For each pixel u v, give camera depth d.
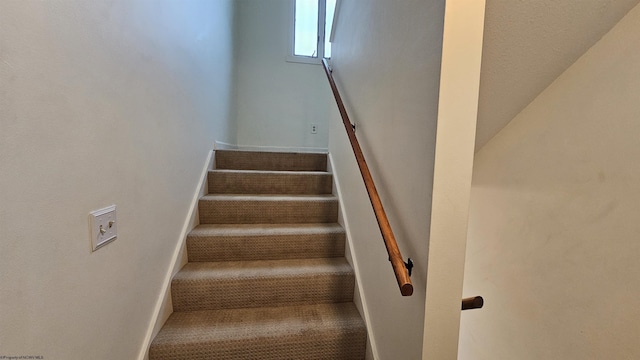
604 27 0.94
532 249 1.30
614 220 0.98
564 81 1.11
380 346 1.21
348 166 1.80
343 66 1.89
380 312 1.22
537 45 1.00
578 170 1.09
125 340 1.02
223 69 2.63
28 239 0.62
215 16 2.32
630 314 0.94
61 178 0.70
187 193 1.71
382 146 1.18
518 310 1.38
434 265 0.80
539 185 1.25
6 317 0.57
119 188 0.97
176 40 1.49
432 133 0.79
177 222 1.55
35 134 0.63
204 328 1.33
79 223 0.77
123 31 0.98
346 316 1.46
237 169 2.43
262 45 3.42
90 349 0.82
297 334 1.31
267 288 1.53
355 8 1.61
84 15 0.78
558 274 1.19
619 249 0.97
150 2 1.19
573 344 1.13
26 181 0.61
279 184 2.24
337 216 2.05
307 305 1.56
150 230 1.21
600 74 0.99
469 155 0.78
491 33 0.96
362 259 1.49
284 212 2.00
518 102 1.25
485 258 1.58
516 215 1.38
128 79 1.02
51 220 0.68
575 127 1.09
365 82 1.42
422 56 0.85
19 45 0.58
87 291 0.81
